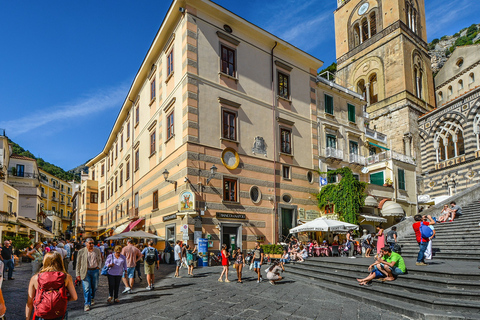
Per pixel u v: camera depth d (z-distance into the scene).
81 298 10.85
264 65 25.81
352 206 25.36
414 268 10.99
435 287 9.41
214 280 14.13
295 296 10.91
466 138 37.03
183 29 22.27
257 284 13.19
